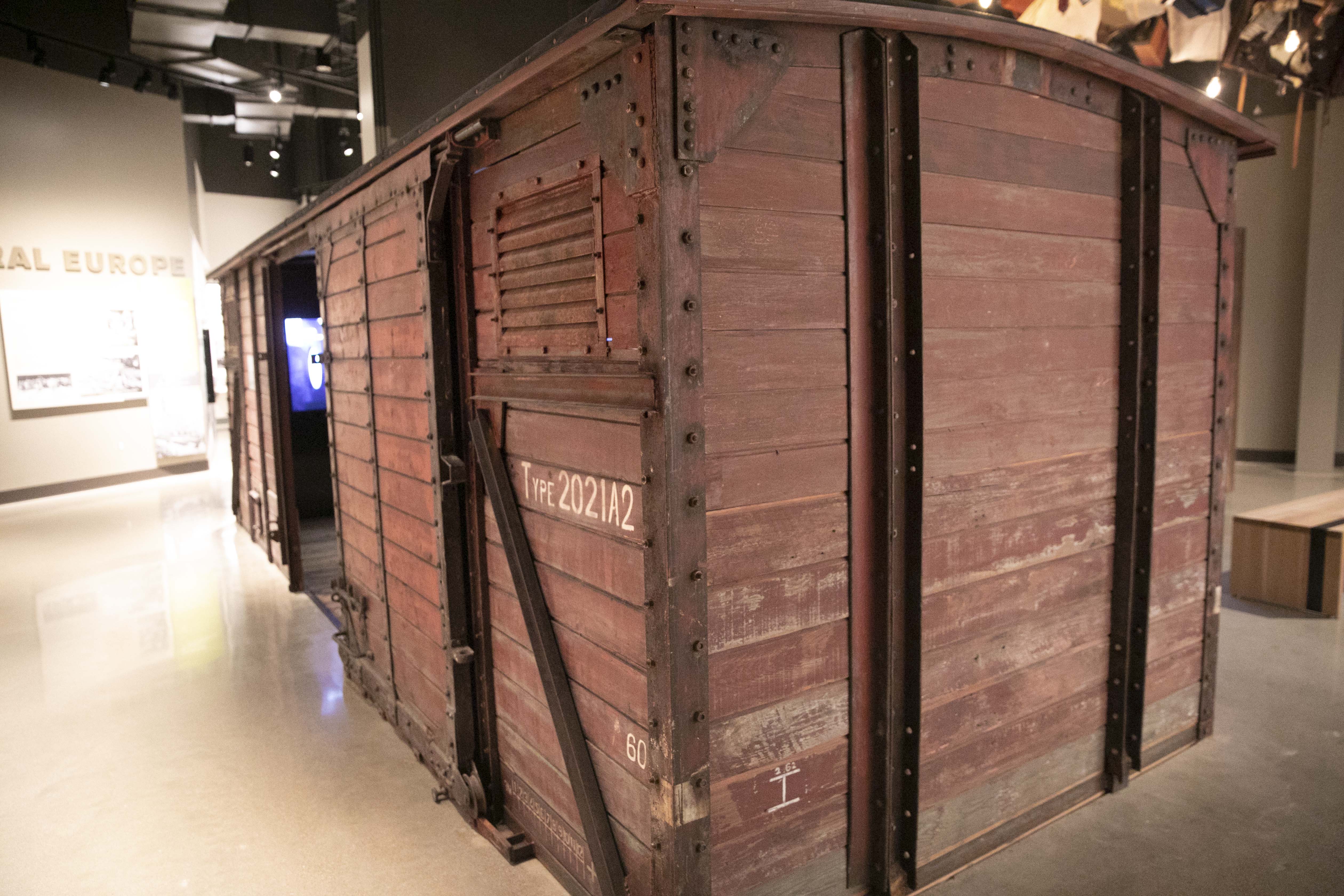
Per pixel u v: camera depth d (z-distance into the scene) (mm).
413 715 3686
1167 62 7547
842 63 2207
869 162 2291
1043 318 2729
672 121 1896
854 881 2479
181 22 9969
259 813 3248
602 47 1996
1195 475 3330
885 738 2439
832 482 2293
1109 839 2842
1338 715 3754
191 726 4039
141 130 11328
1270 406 10258
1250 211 10086
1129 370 2988
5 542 7973
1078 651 2992
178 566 7039
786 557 2211
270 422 6812
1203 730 3531
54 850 3027
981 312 2537
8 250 9867
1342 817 2943
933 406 2434
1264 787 3156
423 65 6461
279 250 5840
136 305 11305
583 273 2258
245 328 7648
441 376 2977
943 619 2541
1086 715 3057
